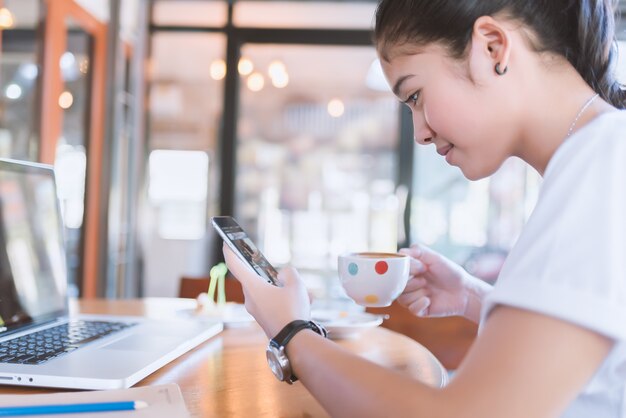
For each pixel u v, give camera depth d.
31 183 1.08
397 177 4.06
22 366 0.76
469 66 0.63
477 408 0.48
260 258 0.83
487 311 0.54
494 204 4.05
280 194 4.93
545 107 0.64
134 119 4.09
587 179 0.53
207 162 4.62
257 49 4.36
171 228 4.61
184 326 1.12
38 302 1.07
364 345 1.09
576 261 0.50
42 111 3.12
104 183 3.67
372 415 0.53
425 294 1.04
